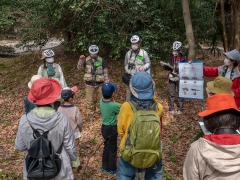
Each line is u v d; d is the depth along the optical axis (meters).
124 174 3.33
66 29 9.66
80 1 8.57
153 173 3.34
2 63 10.98
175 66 6.61
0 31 10.91
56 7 9.12
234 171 1.91
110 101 4.45
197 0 9.65
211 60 11.34
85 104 7.67
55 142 2.84
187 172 2.13
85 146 5.74
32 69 10.34
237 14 8.53
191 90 6.12
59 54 11.42
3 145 5.89
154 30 9.60
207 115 2.10
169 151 5.44
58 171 2.87
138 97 3.14
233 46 8.73
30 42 11.84
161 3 9.66
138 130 2.96
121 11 8.96
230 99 2.12
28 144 2.84
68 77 9.55
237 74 4.73
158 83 8.86
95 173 4.88
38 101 2.81
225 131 2.03
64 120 2.87
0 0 10.36
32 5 10.30
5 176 4.82
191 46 6.96
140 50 6.33
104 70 6.61
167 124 6.52
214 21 9.86
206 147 1.99
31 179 2.80
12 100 8.18
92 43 9.41
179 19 9.88
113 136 4.59
